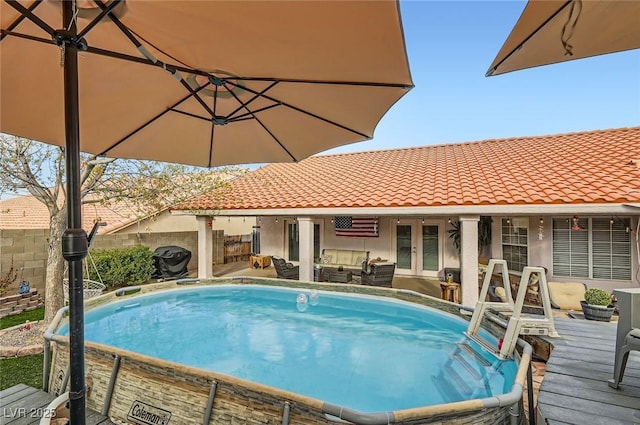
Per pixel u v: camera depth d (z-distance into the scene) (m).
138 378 4.86
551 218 11.15
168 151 3.85
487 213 9.53
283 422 3.92
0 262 10.19
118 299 10.32
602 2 1.65
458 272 14.05
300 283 12.09
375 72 2.29
